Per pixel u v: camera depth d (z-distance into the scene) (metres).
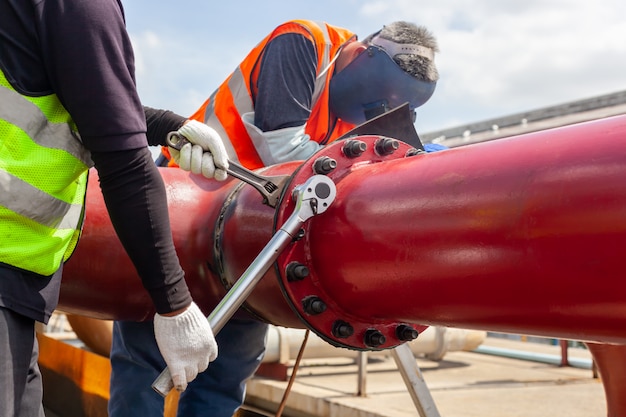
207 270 1.55
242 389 2.02
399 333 1.38
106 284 1.52
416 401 2.06
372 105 2.21
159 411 1.77
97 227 1.49
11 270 0.97
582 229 0.87
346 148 1.34
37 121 0.97
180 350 1.07
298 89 2.01
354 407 2.81
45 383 2.99
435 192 1.06
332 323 1.31
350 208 1.21
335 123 2.32
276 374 3.41
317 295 1.29
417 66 2.14
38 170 0.97
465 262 1.01
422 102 2.25
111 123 0.97
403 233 1.10
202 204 1.62
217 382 1.96
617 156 0.85
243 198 1.48
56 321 5.78
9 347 0.96
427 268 1.08
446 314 1.12
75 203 1.10
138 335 1.77
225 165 1.24
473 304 1.04
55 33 0.94
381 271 1.16
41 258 1.01
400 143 1.41
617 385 1.74
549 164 0.93
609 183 0.85
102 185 1.02
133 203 1.01
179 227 1.56
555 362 4.45
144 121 1.03
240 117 2.08
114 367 1.82
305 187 1.22
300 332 3.40
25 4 0.95
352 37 2.24
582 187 0.87
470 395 3.29
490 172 1.00
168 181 1.62
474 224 0.99
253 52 2.11
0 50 0.95
